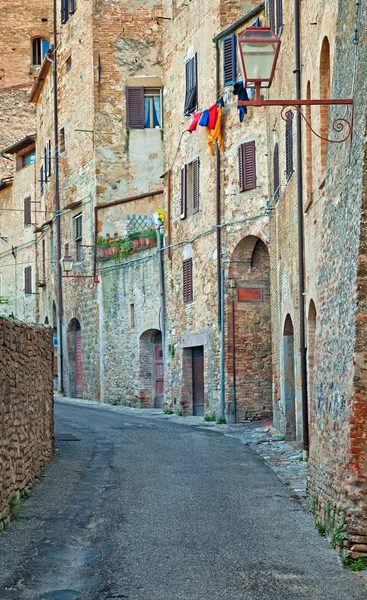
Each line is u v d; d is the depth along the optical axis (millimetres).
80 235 40969
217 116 28516
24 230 50875
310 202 16828
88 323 40094
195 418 30094
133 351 35781
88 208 39594
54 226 44281
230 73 28188
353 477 10234
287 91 20641
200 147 30438
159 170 38938
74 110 41250
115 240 37094
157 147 39031
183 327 31672
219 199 28547
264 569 10008
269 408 28109
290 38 19969
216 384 28797
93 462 18031
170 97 34156
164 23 35219
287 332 22500
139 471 16922
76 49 40906
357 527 10203
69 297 42281
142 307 35156
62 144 42875
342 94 12047
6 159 55938
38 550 10844
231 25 28109
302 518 12648
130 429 24750
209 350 29312
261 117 26906
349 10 11805
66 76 42125
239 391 27969
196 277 30547
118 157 38906
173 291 32594
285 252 21797
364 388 10273
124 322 36594
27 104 55688
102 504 13688
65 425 25578
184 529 11984
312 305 17328
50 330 18328
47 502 13781
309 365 17812
